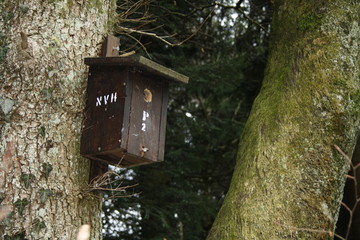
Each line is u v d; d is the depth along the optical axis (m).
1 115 3.19
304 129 4.06
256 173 4.05
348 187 6.46
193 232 7.50
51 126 3.27
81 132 3.41
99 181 3.41
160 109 3.60
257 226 3.84
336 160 3.96
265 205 3.90
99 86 3.45
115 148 3.29
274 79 4.57
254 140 4.27
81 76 3.46
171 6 6.43
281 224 3.78
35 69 3.29
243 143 4.43
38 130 3.23
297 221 3.81
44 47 3.34
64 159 3.28
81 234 3.21
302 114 4.11
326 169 3.94
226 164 8.49
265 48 7.52
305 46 4.35
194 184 8.46
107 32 3.68
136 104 3.42
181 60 7.11
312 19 4.41
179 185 7.91
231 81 7.69
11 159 3.15
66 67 3.39
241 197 4.02
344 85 4.11
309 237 3.77
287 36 4.59
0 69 3.28
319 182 3.91
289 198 3.88
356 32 4.30
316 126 4.04
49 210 3.15
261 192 3.96
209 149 8.46
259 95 4.65
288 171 3.96
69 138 3.33
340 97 4.07
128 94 3.36
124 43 6.54
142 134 3.44
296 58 4.37
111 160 3.50
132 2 5.26
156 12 6.30
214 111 8.90
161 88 3.63
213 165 8.49
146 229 7.19
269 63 4.75
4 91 3.24
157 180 7.55
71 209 3.24
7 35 3.34
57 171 3.23
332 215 3.88
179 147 7.88
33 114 3.24
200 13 7.07
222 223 4.03
